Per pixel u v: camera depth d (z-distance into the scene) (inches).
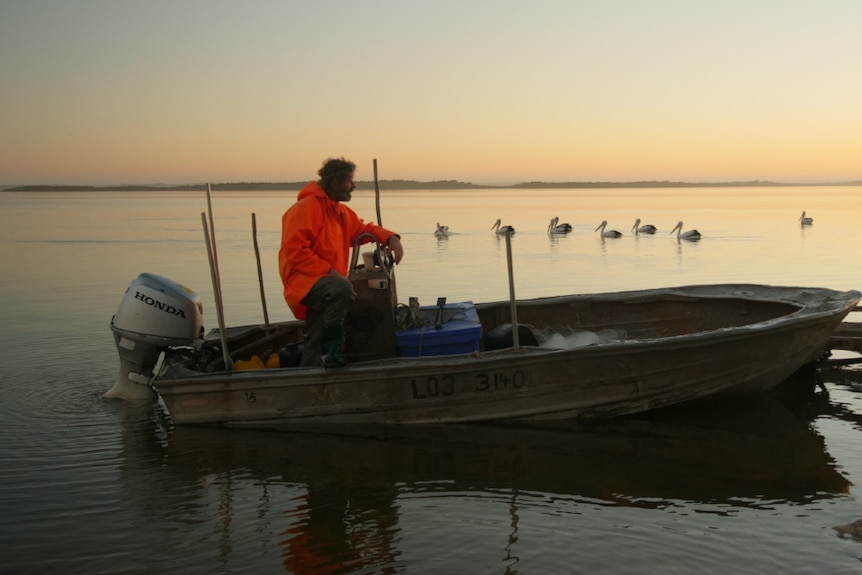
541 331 366.9
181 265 909.2
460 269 855.7
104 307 580.4
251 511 210.4
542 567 175.3
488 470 237.9
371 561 180.2
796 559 176.6
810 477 228.8
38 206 4082.2
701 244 1208.2
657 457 247.3
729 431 275.0
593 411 280.5
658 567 174.1
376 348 281.0
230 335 331.6
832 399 317.7
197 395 281.0
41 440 270.5
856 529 191.2
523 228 1815.9
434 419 275.6
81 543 192.1
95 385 343.3
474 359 267.7
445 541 189.5
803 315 291.1
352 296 273.0
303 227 265.0
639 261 944.9
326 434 273.1
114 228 1765.5
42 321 514.6
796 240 1253.7
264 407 278.2
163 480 233.8
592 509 207.2
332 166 269.1
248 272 828.6
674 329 361.7
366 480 231.8
